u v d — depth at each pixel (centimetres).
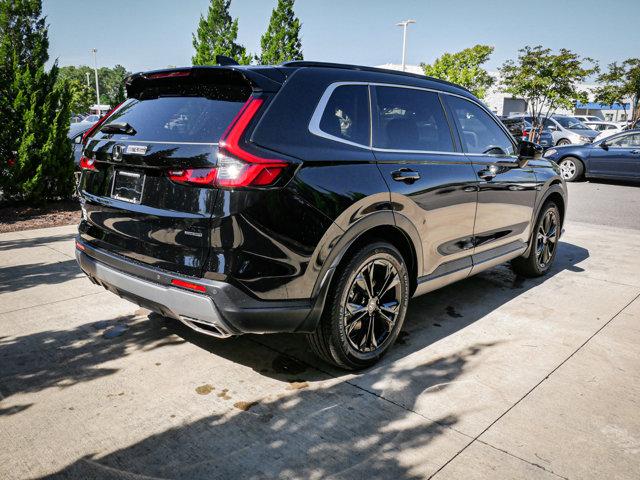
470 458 230
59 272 479
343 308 285
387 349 321
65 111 816
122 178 285
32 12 803
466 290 464
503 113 3844
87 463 222
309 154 263
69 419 253
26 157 770
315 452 232
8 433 241
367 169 290
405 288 323
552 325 383
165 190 258
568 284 486
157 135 271
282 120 260
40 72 784
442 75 2416
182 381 291
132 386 284
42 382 287
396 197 302
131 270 277
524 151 430
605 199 1056
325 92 286
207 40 1268
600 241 673
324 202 264
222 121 254
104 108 5709
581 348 344
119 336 346
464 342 351
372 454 232
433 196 331
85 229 320
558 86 1988
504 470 223
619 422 260
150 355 321
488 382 297
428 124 352
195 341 341
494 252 419
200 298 246
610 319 396
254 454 230
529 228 464
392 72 343
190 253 251
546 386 294
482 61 2388
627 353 338
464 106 394
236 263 243
